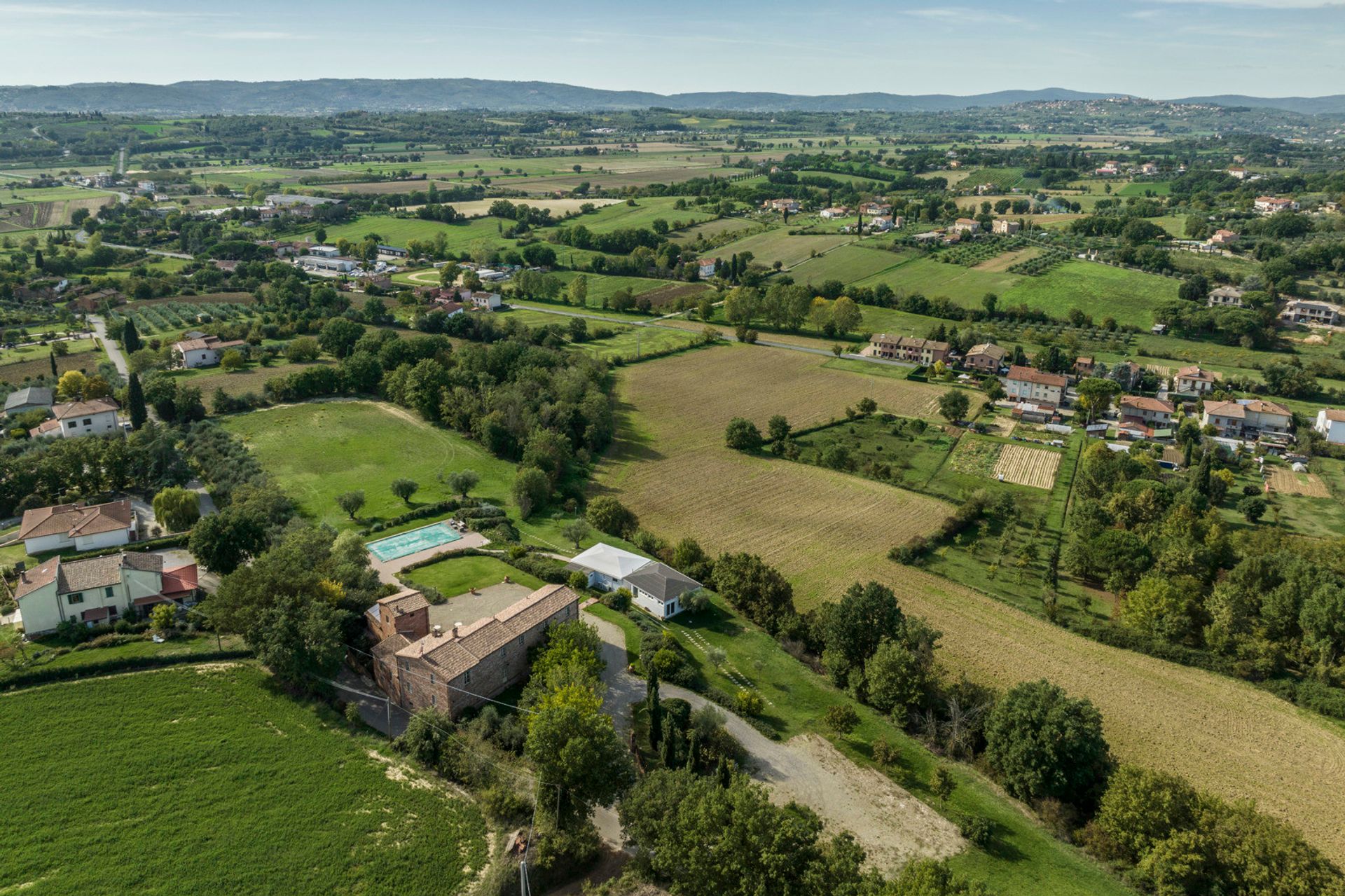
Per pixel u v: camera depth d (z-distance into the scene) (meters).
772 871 61.62
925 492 154.25
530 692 84.81
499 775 75.50
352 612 97.38
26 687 86.38
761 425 190.38
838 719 87.62
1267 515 147.38
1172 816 72.69
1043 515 146.25
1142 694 97.25
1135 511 139.75
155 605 102.56
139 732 80.44
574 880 68.31
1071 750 79.88
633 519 139.50
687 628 107.88
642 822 68.00
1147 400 197.00
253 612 90.44
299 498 140.12
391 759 79.12
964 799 80.00
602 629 104.56
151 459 142.38
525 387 180.00
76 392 178.25
